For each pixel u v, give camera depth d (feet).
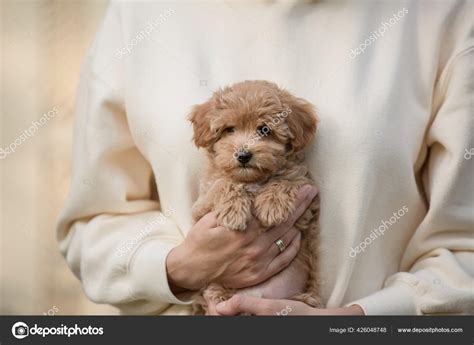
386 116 3.25
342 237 3.26
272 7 3.51
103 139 3.49
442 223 3.28
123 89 3.51
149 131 3.42
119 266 3.36
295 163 3.31
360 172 3.23
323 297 3.30
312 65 3.40
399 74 3.30
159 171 3.42
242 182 3.26
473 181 3.28
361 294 3.30
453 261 3.23
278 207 3.19
